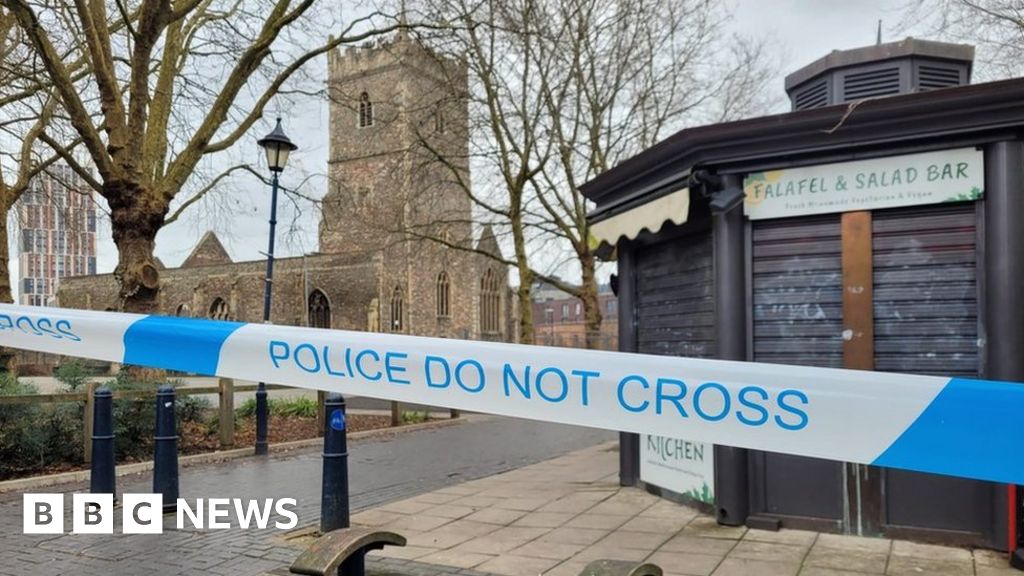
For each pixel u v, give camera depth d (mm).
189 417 10492
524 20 16562
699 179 5578
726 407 2896
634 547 5188
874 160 5309
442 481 8039
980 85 4754
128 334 4340
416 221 23094
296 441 11031
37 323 4625
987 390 2557
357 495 7270
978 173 5004
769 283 5680
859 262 5355
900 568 4598
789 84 6770
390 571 4699
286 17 12914
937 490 5094
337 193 18125
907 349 5250
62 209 17938
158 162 14055
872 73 6098
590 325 21141
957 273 5129
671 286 6695
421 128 21875
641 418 3023
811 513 5465
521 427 14141
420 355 3428
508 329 55906
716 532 5500
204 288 55125
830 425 2746
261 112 13711
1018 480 2479
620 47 18953
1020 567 4531
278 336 3822
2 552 5176
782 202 5570
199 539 5500
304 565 3090
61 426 8469
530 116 19156
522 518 6121
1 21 13586
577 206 20406
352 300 47062
